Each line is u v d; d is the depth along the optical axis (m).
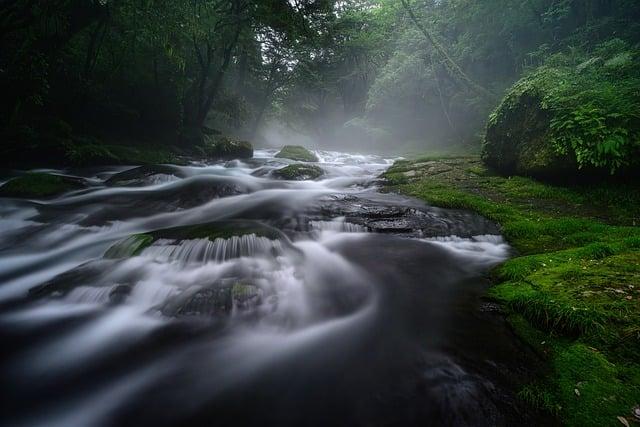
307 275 4.52
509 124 9.38
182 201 7.55
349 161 16.84
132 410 2.61
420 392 2.63
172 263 4.39
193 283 4.05
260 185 9.27
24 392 2.79
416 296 4.14
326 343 3.32
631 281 3.41
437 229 5.97
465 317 3.59
